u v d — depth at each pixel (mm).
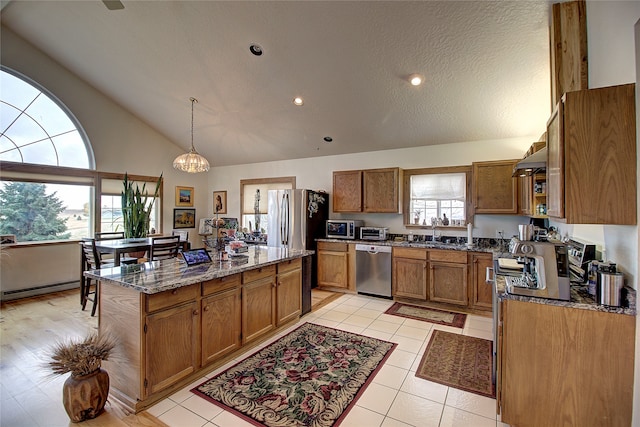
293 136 5270
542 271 1747
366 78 3633
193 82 4383
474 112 3869
